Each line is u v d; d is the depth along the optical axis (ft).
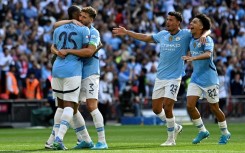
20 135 109.50
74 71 69.21
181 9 189.37
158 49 175.73
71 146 76.02
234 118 153.79
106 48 170.19
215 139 88.53
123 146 74.28
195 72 76.18
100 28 175.94
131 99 152.76
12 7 171.22
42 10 174.29
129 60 166.09
